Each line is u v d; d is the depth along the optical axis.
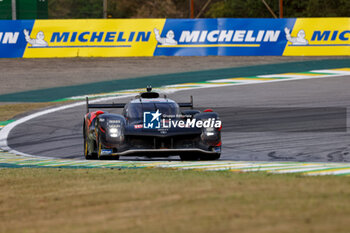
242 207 17.33
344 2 183.38
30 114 65.62
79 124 58.97
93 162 36.16
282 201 17.81
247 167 30.92
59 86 86.12
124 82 87.62
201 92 77.62
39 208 20.61
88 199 21.08
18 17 117.44
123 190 22.14
